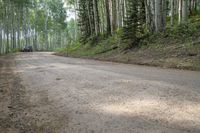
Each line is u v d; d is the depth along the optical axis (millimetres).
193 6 29078
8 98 7309
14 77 11477
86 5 37125
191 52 14008
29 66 16422
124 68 13062
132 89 7387
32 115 5578
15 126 4953
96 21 32531
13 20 59781
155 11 20062
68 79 9977
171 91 6832
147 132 4199
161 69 12156
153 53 16734
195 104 5539
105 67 13906
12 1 56625
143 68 12844
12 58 26578
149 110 5344
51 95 7352
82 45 34812
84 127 4617
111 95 6820
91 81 9180
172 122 4586
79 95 7086
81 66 14992
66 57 26891
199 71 10945
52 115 5480
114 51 22047
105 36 30078
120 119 4922
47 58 25078
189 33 17328
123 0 29750
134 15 20734
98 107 5797
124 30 20812
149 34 20484
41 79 10398
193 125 4391
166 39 18250
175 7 31297
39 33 83688
